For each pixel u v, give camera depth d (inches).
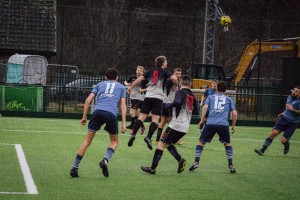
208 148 1498.5
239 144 1652.3
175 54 3964.1
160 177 1026.1
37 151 1277.1
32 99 2283.5
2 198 798.5
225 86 1119.6
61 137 1581.0
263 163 1272.1
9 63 2655.0
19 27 3085.6
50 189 872.9
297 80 2723.9
